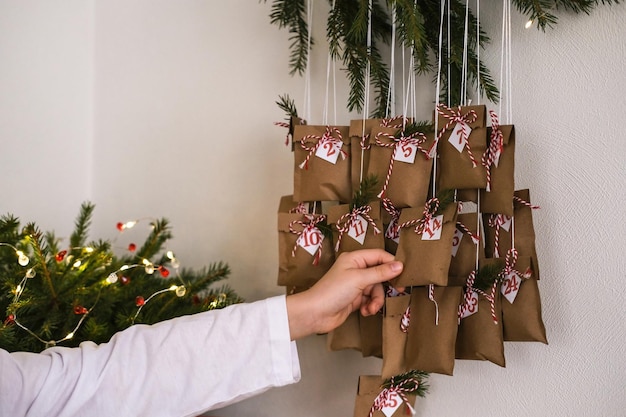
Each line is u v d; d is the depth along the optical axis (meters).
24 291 1.21
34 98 1.64
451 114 1.03
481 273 1.02
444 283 0.97
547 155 1.11
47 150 1.67
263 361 0.93
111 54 1.73
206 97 1.56
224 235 1.51
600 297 1.05
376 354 1.13
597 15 1.07
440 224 0.99
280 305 0.96
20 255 1.17
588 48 1.08
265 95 1.47
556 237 1.10
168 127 1.62
